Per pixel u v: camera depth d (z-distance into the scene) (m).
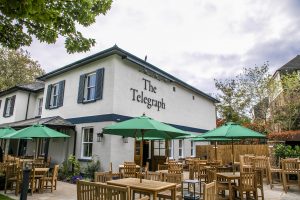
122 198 4.13
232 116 28.36
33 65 32.12
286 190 9.98
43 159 14.02
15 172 9.20
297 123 24.62
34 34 6.28
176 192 6.44
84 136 14.96
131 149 14.32
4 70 29.94
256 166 12.29
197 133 21.98
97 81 14.55
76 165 13.26
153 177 7.37
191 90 21.83
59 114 17.08
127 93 14.64
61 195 9.02
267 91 26.20
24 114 21.94
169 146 18.44
